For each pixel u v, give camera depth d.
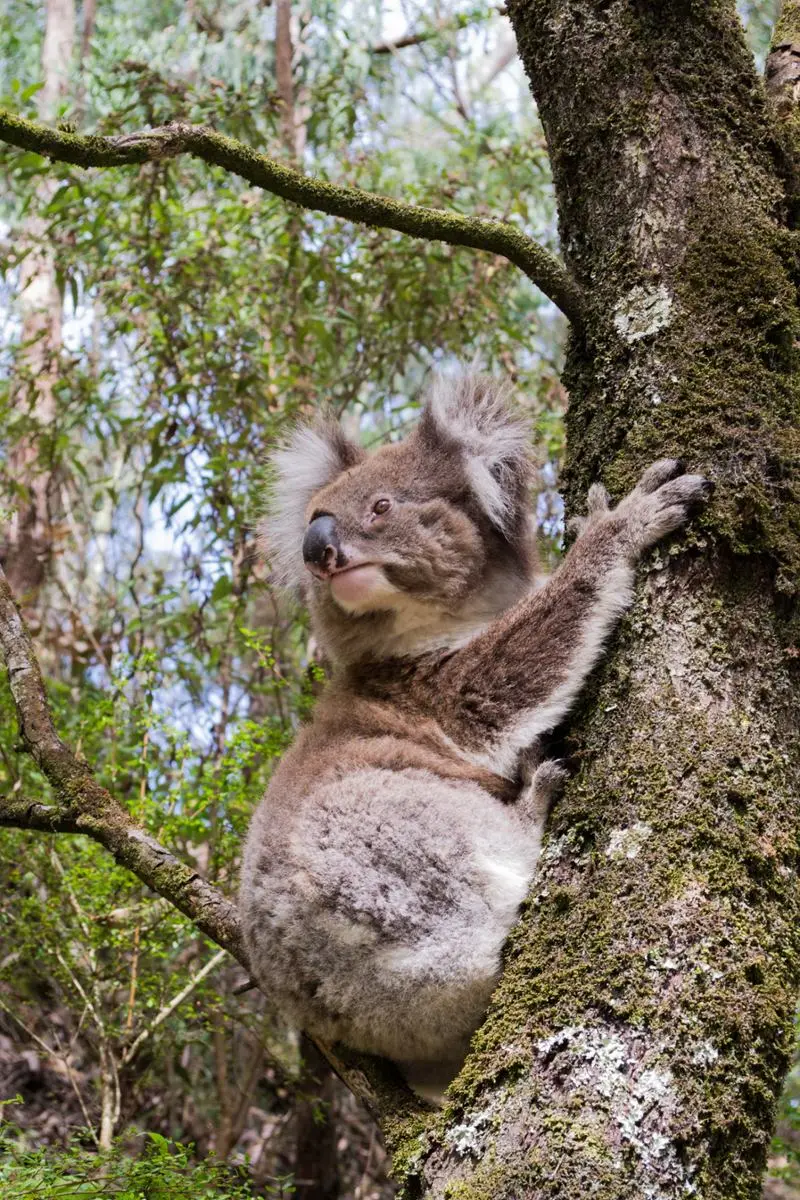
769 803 3.54
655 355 4.09
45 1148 5.19
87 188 8.57
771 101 4.50
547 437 8.74
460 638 5.19
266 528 6.16
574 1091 3.22
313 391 8.95
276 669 8.07
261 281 9.03
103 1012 7.53
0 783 7.70
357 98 9.78
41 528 11.15
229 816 7.43
